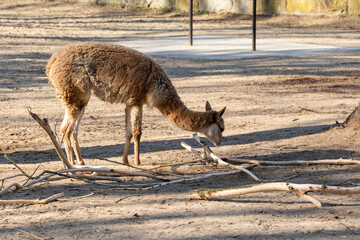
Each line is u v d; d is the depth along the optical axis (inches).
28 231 246.4
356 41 1254.9
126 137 360.8
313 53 1055.6
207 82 770.8
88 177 312.0
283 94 671.1
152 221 257.0
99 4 2199.8
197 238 234.1
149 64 353.1
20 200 285.9
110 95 350.9
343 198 288.4
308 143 418.6
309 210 268.2
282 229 242.8
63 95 346.0
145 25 1680.6
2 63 930.7
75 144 356.8
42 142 453.4
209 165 367.9
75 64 341.4
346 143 409.4
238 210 271.0
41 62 951.0
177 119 365.4
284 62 945.5
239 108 588.7
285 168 351.6
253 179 329.1
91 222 256.8
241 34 1435.8
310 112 553.0
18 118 549.3
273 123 507.8
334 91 685.9
